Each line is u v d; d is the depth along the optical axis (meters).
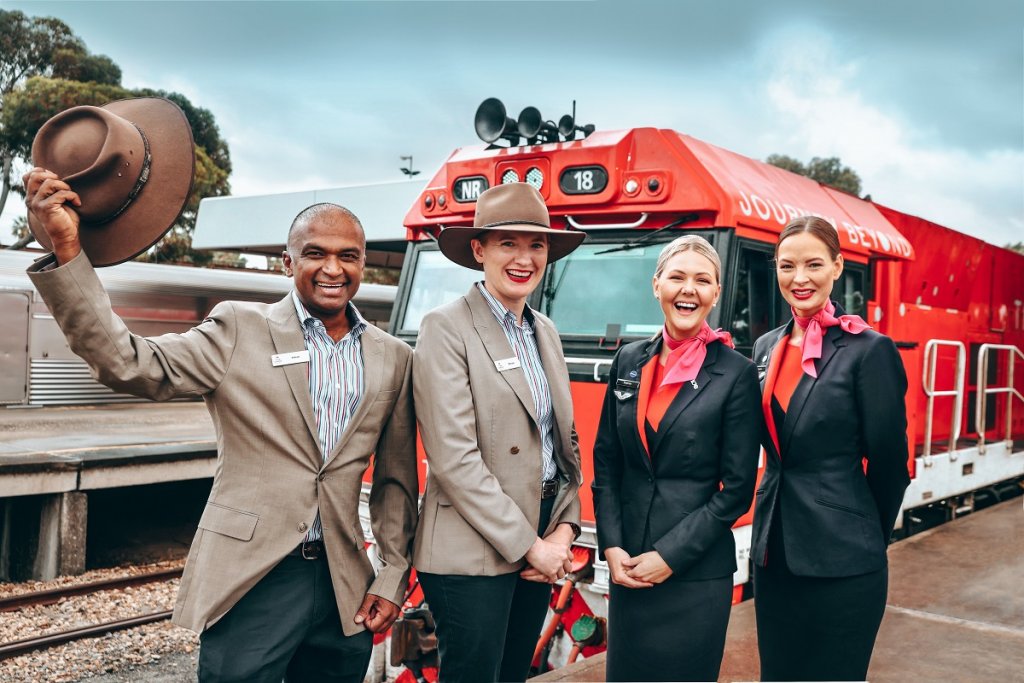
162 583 8.58
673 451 2.77
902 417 2.76
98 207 2.42
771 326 5.11
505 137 5.43
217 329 2.60
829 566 2.73
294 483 2.58
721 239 4.68
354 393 2.70
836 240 2.87
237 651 2.52
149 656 6.55
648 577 2.71
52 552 8.93
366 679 5.77
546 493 2.96
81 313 2.34
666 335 2.88
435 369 2.77
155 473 9.74
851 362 2.77
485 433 2.78
